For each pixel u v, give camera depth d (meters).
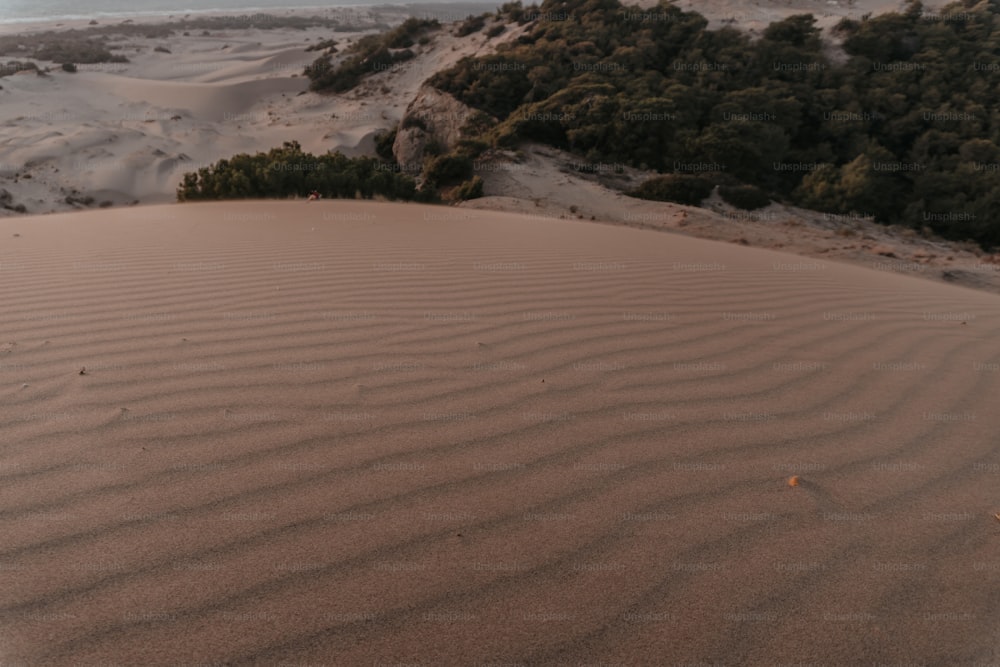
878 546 1.78
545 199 17.11
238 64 56.50
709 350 3.32
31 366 2.71
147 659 1.34
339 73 46.03
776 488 2.04
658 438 2.33
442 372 2.82
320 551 1.66
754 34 32.84
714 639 1.46
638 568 1.66
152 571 1.56
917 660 1.42
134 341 3.06
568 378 2.83
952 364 3.37
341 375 2.74
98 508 1.77
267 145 35.56
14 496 1.80
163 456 2.04
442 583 1.58
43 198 25.33
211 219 7.64
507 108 27.89
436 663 1.37
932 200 20.84
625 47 30.33
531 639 1.44
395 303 3.89
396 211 9.30
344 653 1.38
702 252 6.89
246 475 1.96
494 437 2.28
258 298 3.88
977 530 1.87
